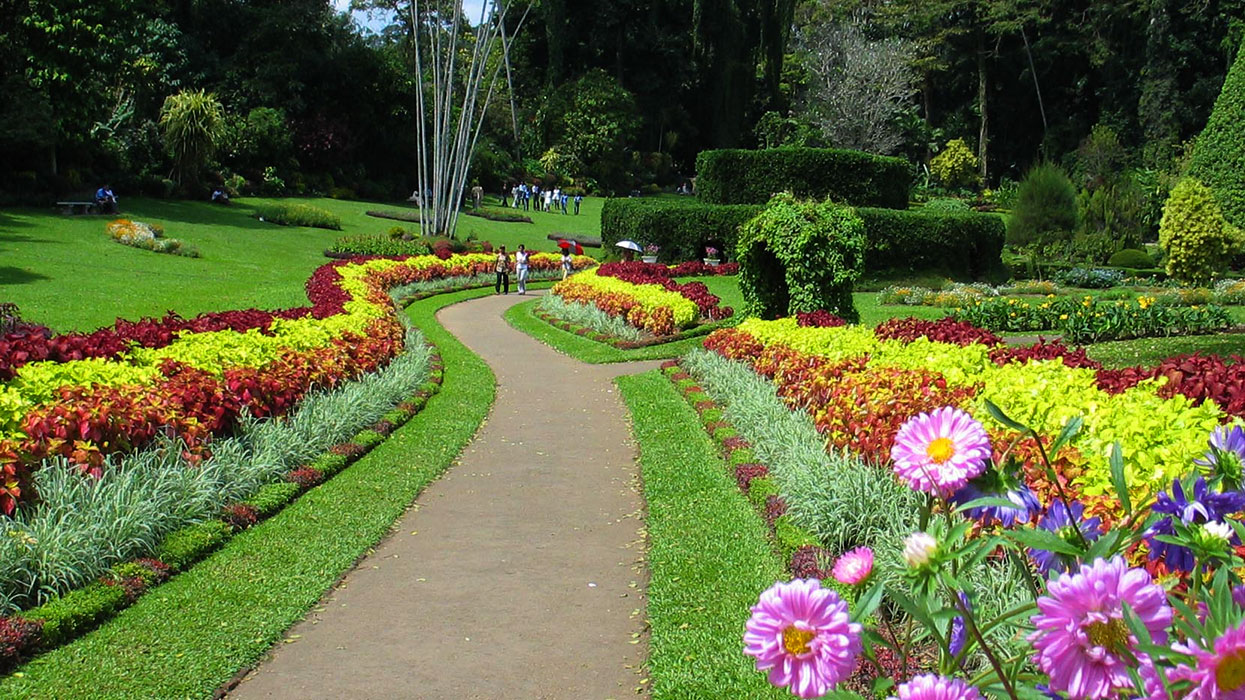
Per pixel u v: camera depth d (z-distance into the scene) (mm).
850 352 10391
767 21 64812
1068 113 62125
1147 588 1839
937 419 2527
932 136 62594
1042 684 2230
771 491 7336
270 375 9289
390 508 7434
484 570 6172
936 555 2170
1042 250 34719
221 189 41000
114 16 34938
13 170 34031
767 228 15055
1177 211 27141
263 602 5496
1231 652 1634
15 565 5188
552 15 62938
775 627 2014
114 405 6867
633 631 5184
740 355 12688
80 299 18906
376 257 29453
